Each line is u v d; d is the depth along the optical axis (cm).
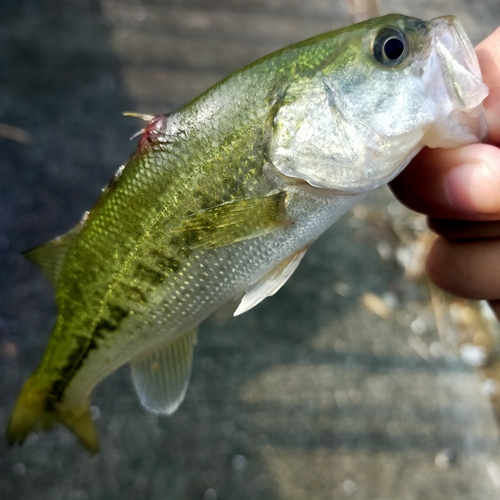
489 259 15
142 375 16
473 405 26
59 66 41
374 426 25
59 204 30
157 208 14
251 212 14
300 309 29
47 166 32
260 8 60
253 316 28
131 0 52
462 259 15
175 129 14
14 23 43
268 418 24
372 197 38
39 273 27
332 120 14
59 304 15
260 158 14
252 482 22
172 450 22
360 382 26
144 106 40
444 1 67
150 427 23
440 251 16
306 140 14
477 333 30
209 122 14
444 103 13
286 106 14
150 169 14
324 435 24
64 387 16
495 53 14
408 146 13
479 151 13
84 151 34
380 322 29
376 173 14
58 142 34
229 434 23
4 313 25
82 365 16
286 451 23
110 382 24
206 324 27
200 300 15
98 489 21
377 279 32
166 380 16
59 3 47
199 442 23
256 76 14
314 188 14
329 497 22
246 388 25
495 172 13
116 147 35
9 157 32
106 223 14
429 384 27
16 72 38
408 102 13
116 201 14
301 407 25
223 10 57
